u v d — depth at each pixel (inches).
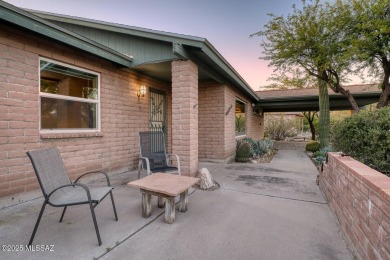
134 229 102.0
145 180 124.4
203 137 292.0
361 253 78.6
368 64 307.7
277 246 90.0
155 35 180.5
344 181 104.2
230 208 130.6
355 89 448.1
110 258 80.0
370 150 122.4
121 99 215.6
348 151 137.6
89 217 113.7
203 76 258.5
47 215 115.0
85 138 177.0
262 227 106.7
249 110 438.6
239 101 378.0
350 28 281.4
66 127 168.1
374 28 259.3
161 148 191.3
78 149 171.2
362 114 132.6
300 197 151.5
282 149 472.4
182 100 187.6
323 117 369.1
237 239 95.1
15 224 104.3
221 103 282.2
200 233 100.0
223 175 215.5
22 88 133.4
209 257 82.0
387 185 68.1
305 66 323.6
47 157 96.1
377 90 419.2
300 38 292.0
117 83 210.7
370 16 265.9
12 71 128.4
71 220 109.7
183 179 127.0
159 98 277.3
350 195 94.0
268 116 821.9
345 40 280.5
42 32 130.0
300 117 922.1
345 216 100.0
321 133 370.3
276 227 106.9
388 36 255.1
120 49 206.2
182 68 186.5
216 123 285.1
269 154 368.8
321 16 285.0
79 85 176.6
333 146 165.5
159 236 96.7
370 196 72.6
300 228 106.2
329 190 138.9
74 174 167.6
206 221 112.7
